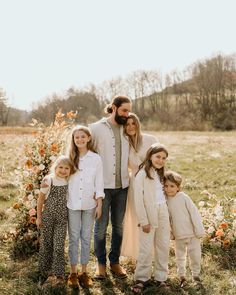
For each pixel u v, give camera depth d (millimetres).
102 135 5039
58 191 4828
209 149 20000
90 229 4883
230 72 80500
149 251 4832
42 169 5750
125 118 5059
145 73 81188
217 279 5047
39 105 69625
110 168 5043
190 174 12766
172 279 5031
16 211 6871
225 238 5973
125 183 5137
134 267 5383
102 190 4867
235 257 5633
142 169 4922
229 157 16312
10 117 70375
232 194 9594
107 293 4648
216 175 12289
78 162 4891
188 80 84750
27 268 5145
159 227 4902
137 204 4809
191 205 5004
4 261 5371
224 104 72438
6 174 11672
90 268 5355
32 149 5988
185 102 77250
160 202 4891
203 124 61188
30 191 5863
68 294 4570
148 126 63438
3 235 6188
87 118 71312
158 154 4836
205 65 81188
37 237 5688
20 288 4652
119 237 5164
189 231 4969
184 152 18984
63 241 4812
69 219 4848
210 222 6277
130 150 5168
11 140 23562
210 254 5742
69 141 4992
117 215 5141
